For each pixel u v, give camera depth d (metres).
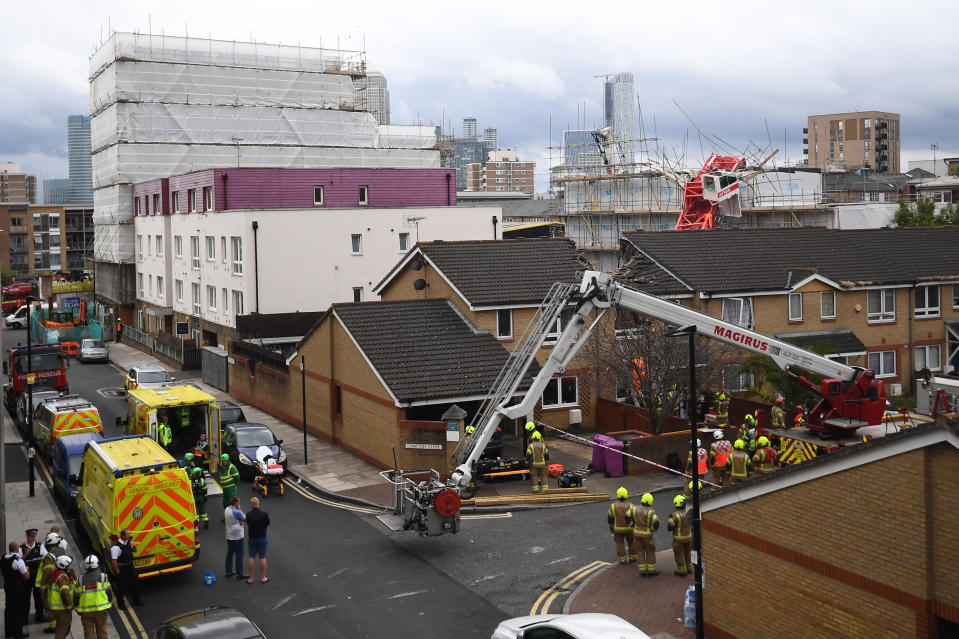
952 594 12.13
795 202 85.31
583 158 108.81
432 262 36.22
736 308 38.16
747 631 15.48
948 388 30.03
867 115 175.62
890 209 80.12
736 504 15.61
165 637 13.88
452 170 62.03
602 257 88.88
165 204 63.66
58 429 29.14
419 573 20.56
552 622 14.07
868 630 13.27
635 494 26.52
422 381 29.25
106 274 78.00
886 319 40.62
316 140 80.44
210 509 26.25
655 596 18.70
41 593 18.19
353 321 32.38
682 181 82.31
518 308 34.16
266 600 19.11
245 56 77.62
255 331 47.97
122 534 18.80
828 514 13.86
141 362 58.03
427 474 26.12
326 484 28.16
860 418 24.31
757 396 34.38
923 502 12.38
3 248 119.19
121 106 71.94
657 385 31.81
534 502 25.80
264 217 49.75
